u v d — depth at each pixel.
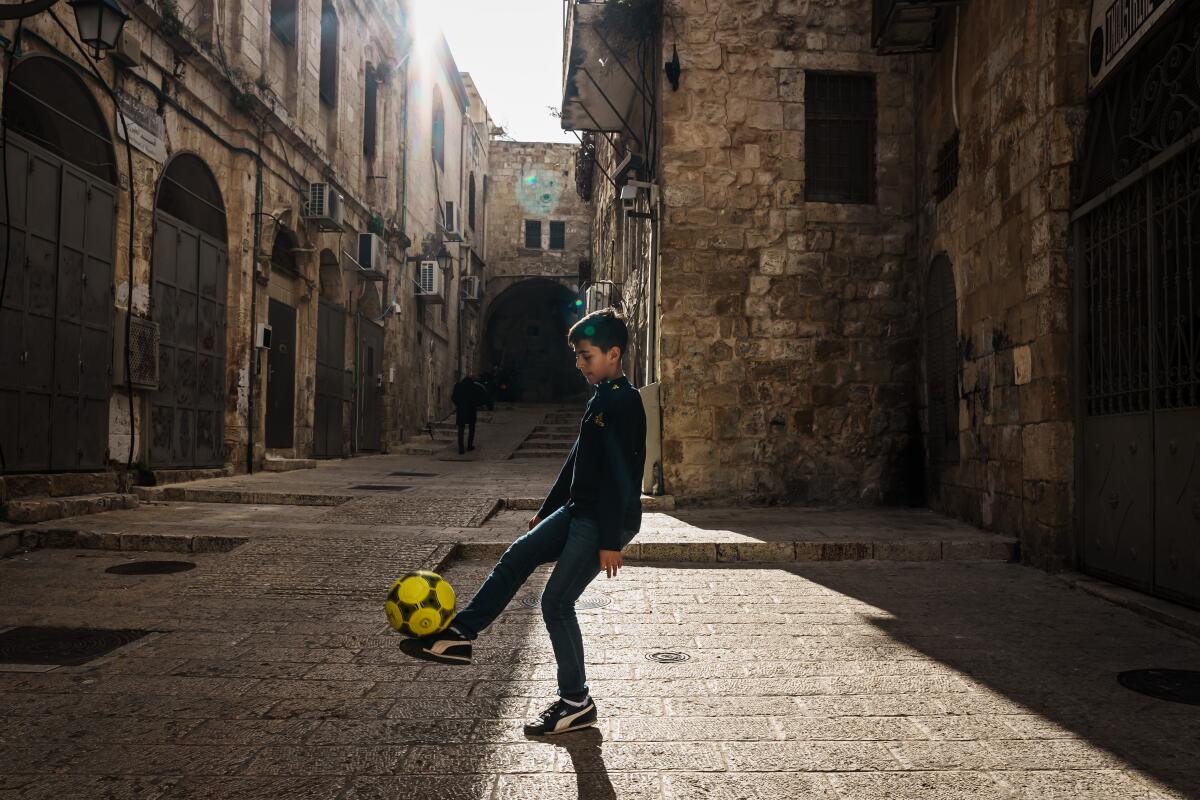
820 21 10.98
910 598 5.81
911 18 9.24
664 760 2.95
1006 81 7.67
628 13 11.16
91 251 8.94
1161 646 4.55
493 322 41.28
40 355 8.17
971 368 8.62
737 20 10.96
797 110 10.95
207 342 11.63
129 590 5.69
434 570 6.46
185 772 2.80
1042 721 3.37
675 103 10.89
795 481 10.70
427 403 25.50
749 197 10.88
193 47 10.58
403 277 22.16
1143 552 5.64
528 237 37.75
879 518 9.39
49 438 8.35
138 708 3.44
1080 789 2.71
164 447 10.57
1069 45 6.62
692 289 10.80
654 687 3.80
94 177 8.96
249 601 5.43
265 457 13.38
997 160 7.89
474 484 12.15
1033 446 7.00
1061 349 6.65
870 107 11.14
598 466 3.24
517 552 3.27
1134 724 3.34
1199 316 5.08
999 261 7.81
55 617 4.95
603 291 17.95
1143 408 5.69
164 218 10.40
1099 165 6.39
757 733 3.22
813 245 10.88
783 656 4.33
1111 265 6.17
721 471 10.68
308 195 14.87
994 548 7.36
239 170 12.28
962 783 2.76
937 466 10.06
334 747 3.04
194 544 7.23
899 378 10.84
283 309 14.66
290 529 7.79
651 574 6.71
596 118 13.78
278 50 14.20
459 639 3.01
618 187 13.28
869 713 3.46
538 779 2.78
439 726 3.27
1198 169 5.04
